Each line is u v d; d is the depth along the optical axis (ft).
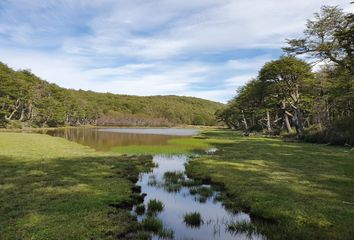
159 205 40.63
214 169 67.97
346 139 129.49
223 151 109.60
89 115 525.75
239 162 78.95
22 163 71.15
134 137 207.72
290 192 45.37
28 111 357.82
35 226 31.01
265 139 185.16
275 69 182.80
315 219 33.60
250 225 33.68
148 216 36.83
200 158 89.25
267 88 209.67
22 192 44.21
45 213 35.17
